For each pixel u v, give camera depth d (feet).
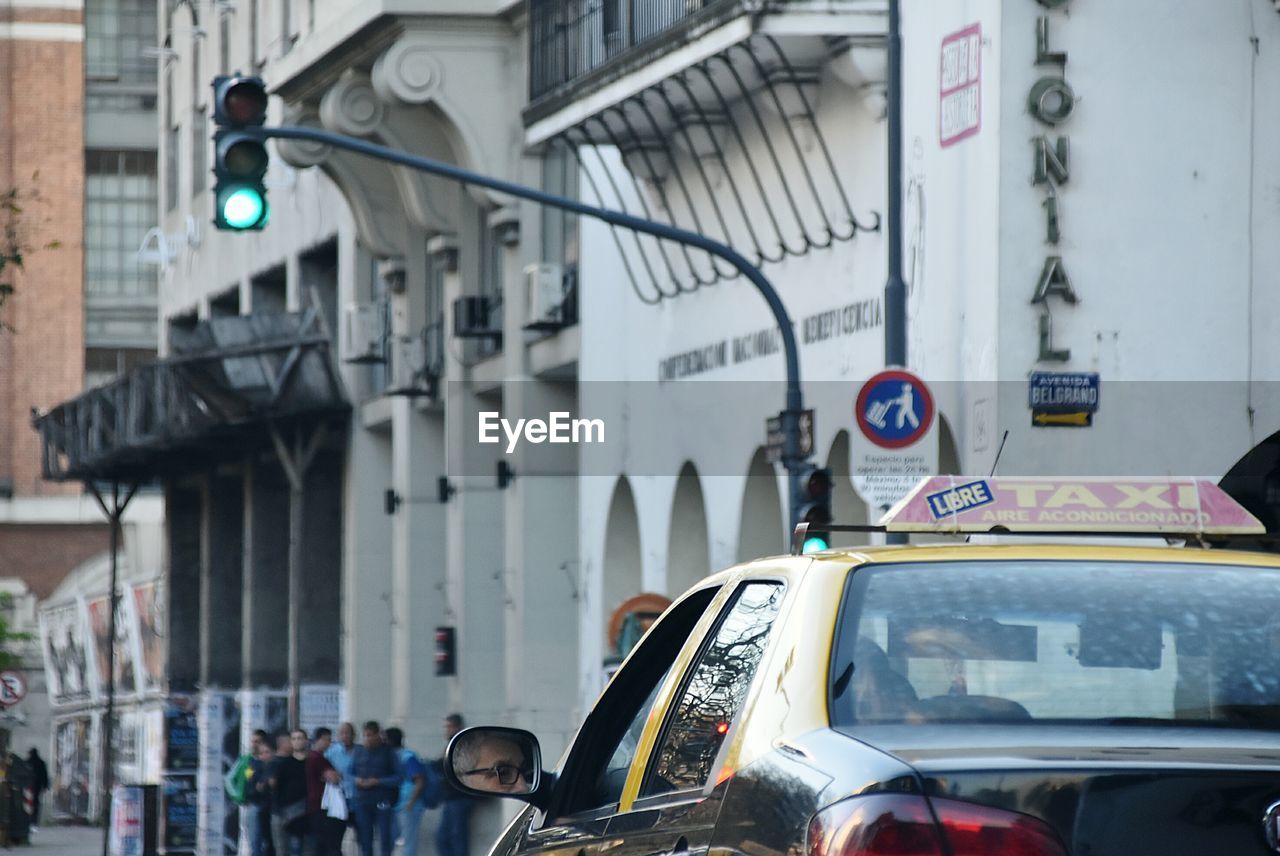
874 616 37.06
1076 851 30.07
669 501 220.23
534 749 51.75
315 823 218.79
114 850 237.66
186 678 404.57
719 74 191.31
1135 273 151.53
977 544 40.14
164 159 448.24
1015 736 32.96
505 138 261.65
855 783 31.32
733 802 35.91
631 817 43.34
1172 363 151.64
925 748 32.24
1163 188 151.64
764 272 198.39
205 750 385.91
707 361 211.00
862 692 35.27
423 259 302.86
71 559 582.76
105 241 613.52
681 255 216.95
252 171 142.10
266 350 327.26
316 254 356.79
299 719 349.61
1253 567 38.86
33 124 606.14
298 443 333.01
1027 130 151.23
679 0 199.41
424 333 301.63
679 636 48.11
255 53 373.40
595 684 241.14
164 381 353.92
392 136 274.98
